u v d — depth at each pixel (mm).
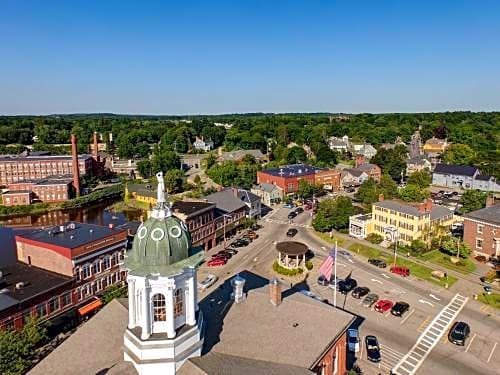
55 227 78250
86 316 66812
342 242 105562
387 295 75125
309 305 42906
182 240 33938
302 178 159375
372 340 58000
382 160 195500
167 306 33156
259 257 96125
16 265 72000
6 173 198125
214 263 90812
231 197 119312
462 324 62188
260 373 34031
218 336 38312
